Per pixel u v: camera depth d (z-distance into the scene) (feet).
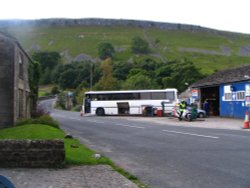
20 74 91.61
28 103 105.50
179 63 300.40
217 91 153.28
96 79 346.13
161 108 160.86
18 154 35.40
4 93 78.84
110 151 47.14
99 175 31.78
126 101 164.55
